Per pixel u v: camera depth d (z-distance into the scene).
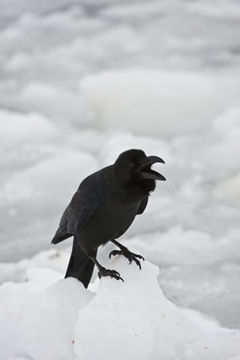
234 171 13.34
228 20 22.91
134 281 7.00
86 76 17.41
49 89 17.31
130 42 20.97
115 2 25.47
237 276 9.59
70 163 13.58
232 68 18.48
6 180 13.12
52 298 7.13
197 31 21.86
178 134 15.38
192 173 13.34
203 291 9.15
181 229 11.10
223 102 16.44
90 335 6.59
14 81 18.19
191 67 18.56
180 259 10.20
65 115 16.23
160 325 6.81
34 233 11.15
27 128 15.12
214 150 14.27
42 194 12.61
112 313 6.70
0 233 11.18
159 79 16.55
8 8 24.92
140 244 10.62
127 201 7.21
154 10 24.28
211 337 6.98
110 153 13.71
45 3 25.41
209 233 11.05
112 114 16.33
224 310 8.56
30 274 8.69
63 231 8.07
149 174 6.99
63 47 20.64
